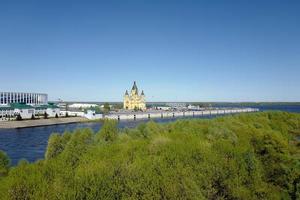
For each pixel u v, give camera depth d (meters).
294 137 133.62
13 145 126.62
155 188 38.56
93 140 67.69
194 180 44.16
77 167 43.66
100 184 36.16
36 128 196.62
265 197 51.72
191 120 106.44
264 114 162.38
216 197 47.00
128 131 83.25
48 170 39.16
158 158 46.28
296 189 56.78
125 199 36.44
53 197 32.09
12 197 31.50
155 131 83.06
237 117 137.00
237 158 53.75
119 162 43.16
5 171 45.34
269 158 68.12
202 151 52.41
